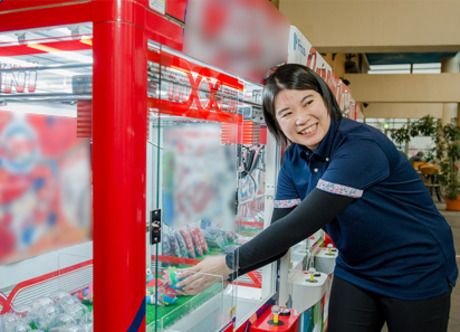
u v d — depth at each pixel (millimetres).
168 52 1025
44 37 952
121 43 810
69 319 1154
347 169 1237
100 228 851
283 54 1773
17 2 896
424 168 13188
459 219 9516
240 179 1924
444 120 17156
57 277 1298
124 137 825
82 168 1155
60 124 1230
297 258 2404
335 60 10352
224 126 1542
